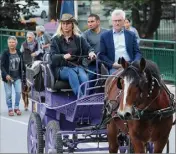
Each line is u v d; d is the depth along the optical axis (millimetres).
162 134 10180
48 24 24609
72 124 11891
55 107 11656
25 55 17766
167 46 20844
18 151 13203
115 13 12141
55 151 11188
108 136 11234
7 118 17391
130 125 10055
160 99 10062
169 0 28781
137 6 27578
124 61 9688
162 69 20953
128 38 12156
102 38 12195
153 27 28969
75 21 11992
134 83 9406
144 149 10188
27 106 18562
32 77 12453
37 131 11906
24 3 32281
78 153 12570
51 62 11742
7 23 32062
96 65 11883
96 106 11430
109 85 11156
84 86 11688
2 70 17734
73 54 11938
